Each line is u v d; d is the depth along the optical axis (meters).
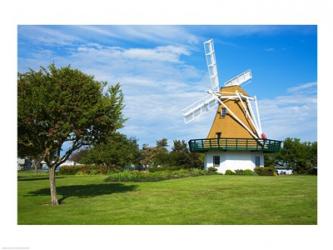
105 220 17.45
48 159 22.25
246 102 46.62
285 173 60.09
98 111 22.69
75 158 87.56
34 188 31.47
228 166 44.88
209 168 45.16
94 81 23.48
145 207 20.31
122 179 38.56
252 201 21.41
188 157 70.31
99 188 30.64
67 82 22.05
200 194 24.80
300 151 60.16
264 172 42.50
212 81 47.19
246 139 44.06
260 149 44.00
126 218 17.75
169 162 70.88
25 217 18.27
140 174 39.19
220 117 46.50
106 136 24.17
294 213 18.12
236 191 25.78
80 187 32.09
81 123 21.64
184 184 31.59
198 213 18.50
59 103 21.23
